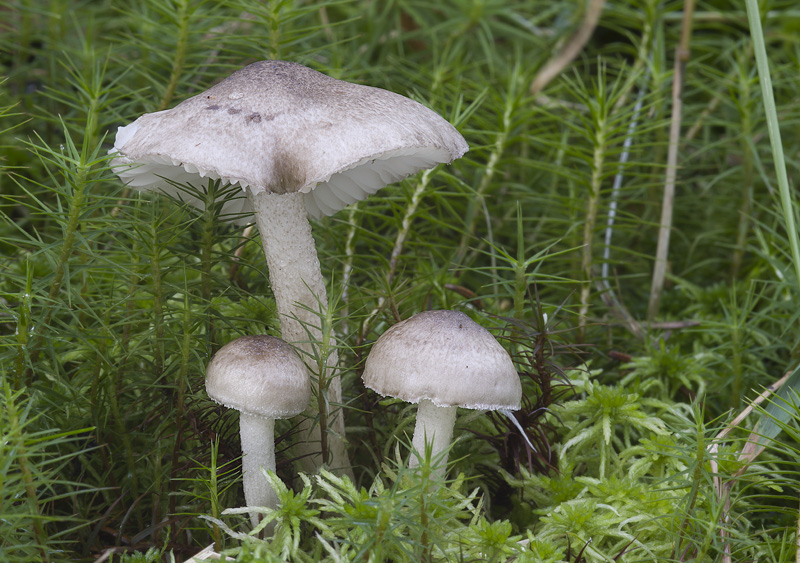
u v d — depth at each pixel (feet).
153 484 1.41
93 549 1.40
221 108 1.36
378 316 1.52
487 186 1.65
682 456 1.39
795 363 1.50
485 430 1.48
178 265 1.43
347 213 1.60
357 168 1.46
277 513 1.36
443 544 1.36
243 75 1.38
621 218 1.61
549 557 1.36
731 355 1.58
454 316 1.38
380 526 1.32
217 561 1.35
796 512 1.38
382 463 1.43
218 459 1.42
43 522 1.35
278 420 1.45
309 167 1.35
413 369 1.36
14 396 1.32
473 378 1.36
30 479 1.32
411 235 1.63
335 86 1.39
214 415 1.43
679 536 1.37
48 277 1.40
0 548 1.32
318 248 1.56
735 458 1.40
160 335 1.42
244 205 1.49
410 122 1.38
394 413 1.47
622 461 1.45
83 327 1.44
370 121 1.36
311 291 1.39
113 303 1.44
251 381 1.35
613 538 1.41
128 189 1.56
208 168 1.34
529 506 1.44
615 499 1.41
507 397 1.37
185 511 1.41
